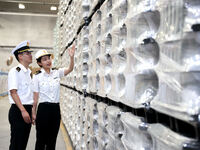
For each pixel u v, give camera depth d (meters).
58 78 3.24
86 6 2.73
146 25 1.09
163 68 0.89
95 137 2.32
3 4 13.95
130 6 1.21
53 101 3.12
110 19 1.72
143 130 1.08
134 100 1.15
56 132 3.22
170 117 0.95
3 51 15.09
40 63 3.22
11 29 15.16
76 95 3.63
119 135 1.52
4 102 12.29
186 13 0.76
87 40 2.75
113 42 1.57
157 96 0.96
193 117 0.71
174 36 0.80
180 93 0.77
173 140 0.82
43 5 14.17
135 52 1.14
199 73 0.75
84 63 2.81
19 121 2.74
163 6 0.90
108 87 1.77
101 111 2.01
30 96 2.91
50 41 15.58
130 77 1.21
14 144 2.72
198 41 0.74
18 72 2.78
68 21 4.70
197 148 0.74
